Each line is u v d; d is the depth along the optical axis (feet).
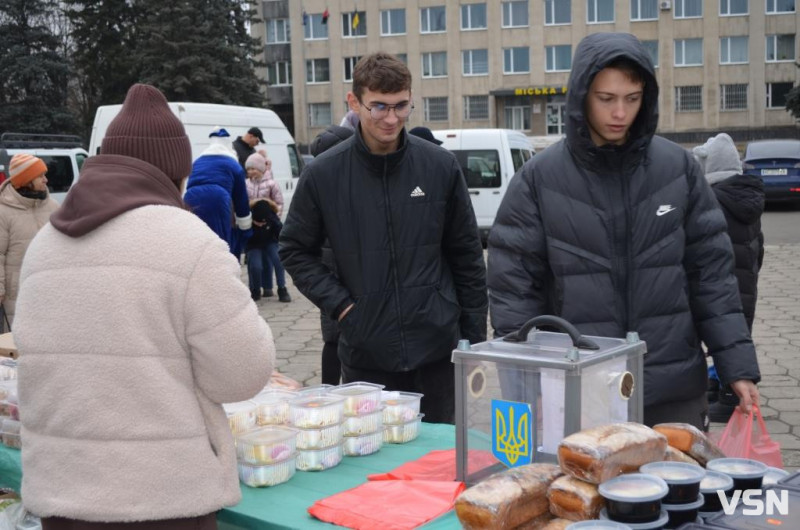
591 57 8.15
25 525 8.61
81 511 5.98
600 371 6.63
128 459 6.00
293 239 11.36
